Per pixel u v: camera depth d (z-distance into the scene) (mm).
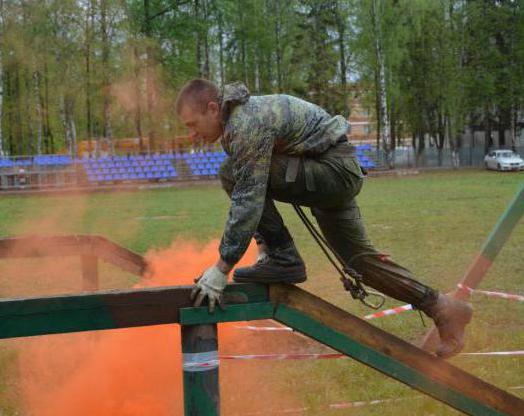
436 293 3094
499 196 19234
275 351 5328
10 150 39688
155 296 2525
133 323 2518
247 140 2496
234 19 39062
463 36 37531
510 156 35125
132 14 34250
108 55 32688
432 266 8844
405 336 5594
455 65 37719
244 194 2500
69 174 30500
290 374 4742
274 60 40562
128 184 30984
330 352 5238
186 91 2637
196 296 2545
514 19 37031
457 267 8742
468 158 41312
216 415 2617
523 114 41875
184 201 21172
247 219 2488
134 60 33031
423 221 13711
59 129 42188
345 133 2740
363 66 39875
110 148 34375
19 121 38219
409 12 37781
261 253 2850
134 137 41094
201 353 2590
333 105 39312
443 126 41156
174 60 35406
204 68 38688
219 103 2604
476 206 16484
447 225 12961
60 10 31375
